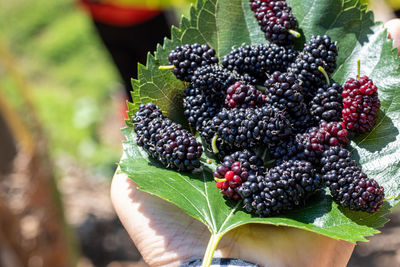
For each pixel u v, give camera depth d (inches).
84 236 23.5
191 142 11.5
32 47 37.2
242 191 11.1
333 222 11.2
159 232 12.0
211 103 11.9
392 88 12.0
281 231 11.8
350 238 10.9
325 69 11.9
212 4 12.6
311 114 11.8
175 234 12.0
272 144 11.4
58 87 32.9
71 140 28.4
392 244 20.2
